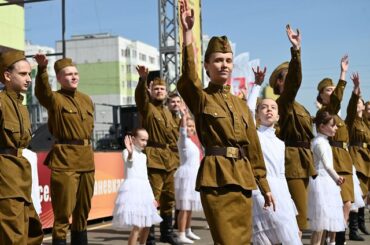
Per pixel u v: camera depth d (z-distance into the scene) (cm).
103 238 780
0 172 417
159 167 709
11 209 414
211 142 397
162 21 1440
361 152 822
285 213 484
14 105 436
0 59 444
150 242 692
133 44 6394
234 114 402
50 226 811
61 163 553
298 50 526
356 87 738
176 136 747
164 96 738
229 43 414
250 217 401
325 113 620
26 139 441
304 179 575
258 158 419
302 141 577
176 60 1426
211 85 412
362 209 846
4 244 415
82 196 571
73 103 567
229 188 391
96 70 6228
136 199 626
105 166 942
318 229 608
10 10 2112
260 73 550
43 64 542
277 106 529
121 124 1390
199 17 1455
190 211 774
